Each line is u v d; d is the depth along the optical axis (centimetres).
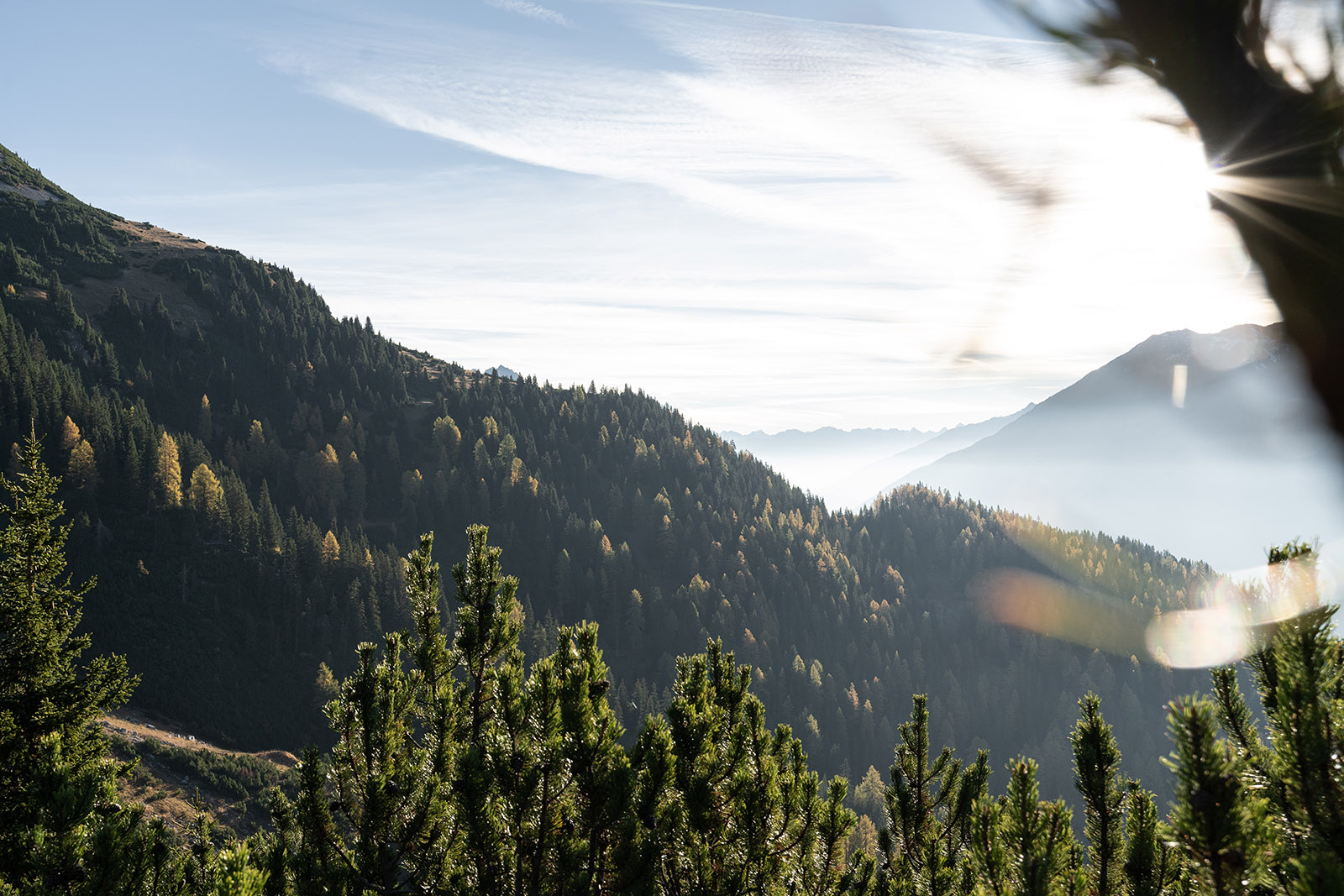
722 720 793
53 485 1661
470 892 652
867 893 737
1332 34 132
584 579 18088
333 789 756
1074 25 136
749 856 722
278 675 12619
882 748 16288
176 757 6894
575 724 648
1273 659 298
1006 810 471
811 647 18650
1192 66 133
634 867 644
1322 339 112
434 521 18900
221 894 423
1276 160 129
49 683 1531
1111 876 448
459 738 771
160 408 19188
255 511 15475
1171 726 272
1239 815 267
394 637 820
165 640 11950
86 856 638
